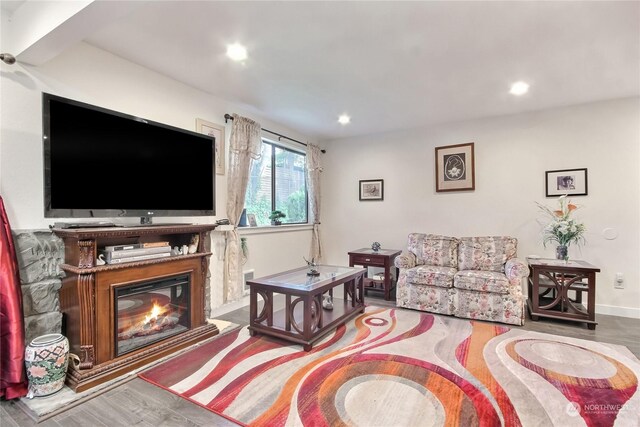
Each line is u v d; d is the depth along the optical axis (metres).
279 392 1.97
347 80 3.06
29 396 1.89
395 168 4.87
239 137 3.66
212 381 2.10
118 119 2.42
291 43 2.41
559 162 3.81
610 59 2.62
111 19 1.72
